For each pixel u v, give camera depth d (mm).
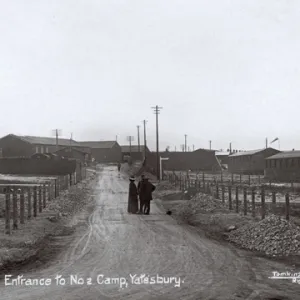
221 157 123812
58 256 11766
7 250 11961
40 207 21250
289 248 12320
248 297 7730
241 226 16500
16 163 63000
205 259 11281
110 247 13023
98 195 36062
